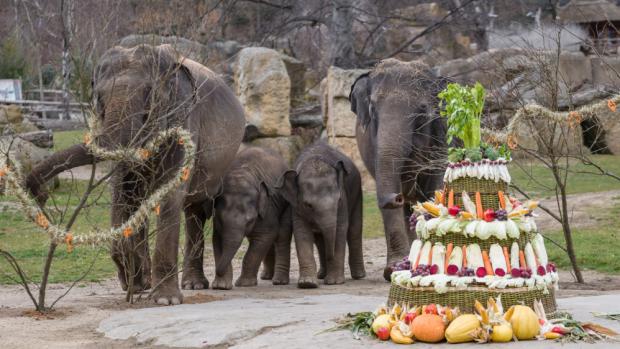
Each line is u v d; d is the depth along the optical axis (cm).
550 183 2169
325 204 1237
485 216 694
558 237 1568
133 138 965
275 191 1297
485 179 705
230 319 830
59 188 2133
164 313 906
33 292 1227
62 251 1588
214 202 1244
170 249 1054
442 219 700
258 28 3584
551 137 1198
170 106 1046
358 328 736
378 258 1584
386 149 1252
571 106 1219
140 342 789
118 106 997
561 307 837
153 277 1059
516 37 2478
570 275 1319
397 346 678
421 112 1285
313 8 3438
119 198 1033
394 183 1252
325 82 2514
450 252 697
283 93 2477
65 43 1141
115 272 1439
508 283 682
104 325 873
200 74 1192
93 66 1122
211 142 1170
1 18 3080
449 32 3906
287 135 2489
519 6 3681
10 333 853
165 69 1054
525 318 672
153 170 1009
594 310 812
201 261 1279
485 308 683
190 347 749
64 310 1003
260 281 1395
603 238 1545
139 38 1220
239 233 1231
